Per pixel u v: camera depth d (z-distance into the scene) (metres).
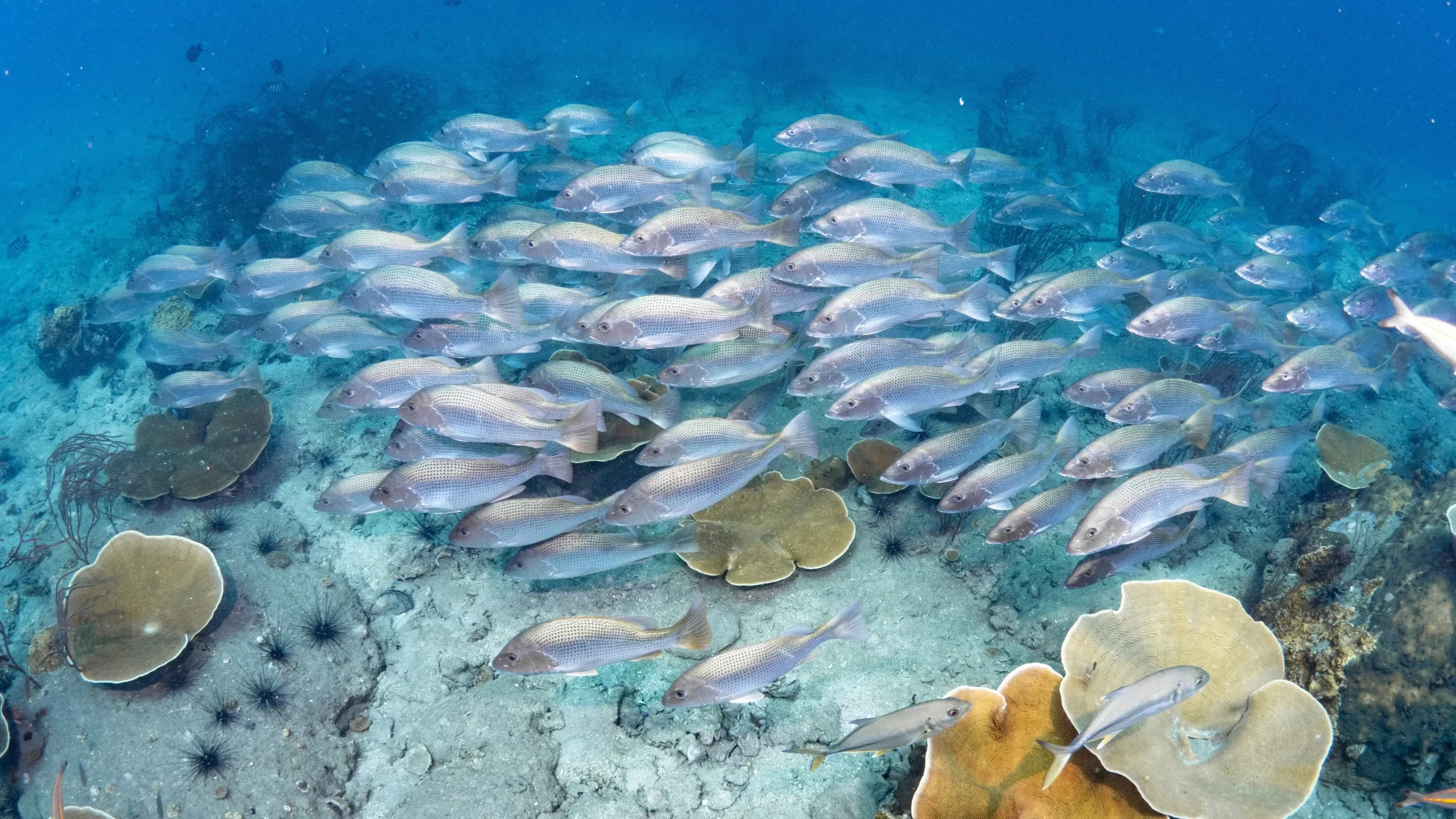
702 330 2.07
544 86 8.98
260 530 2.39
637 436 2.40
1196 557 2.27
